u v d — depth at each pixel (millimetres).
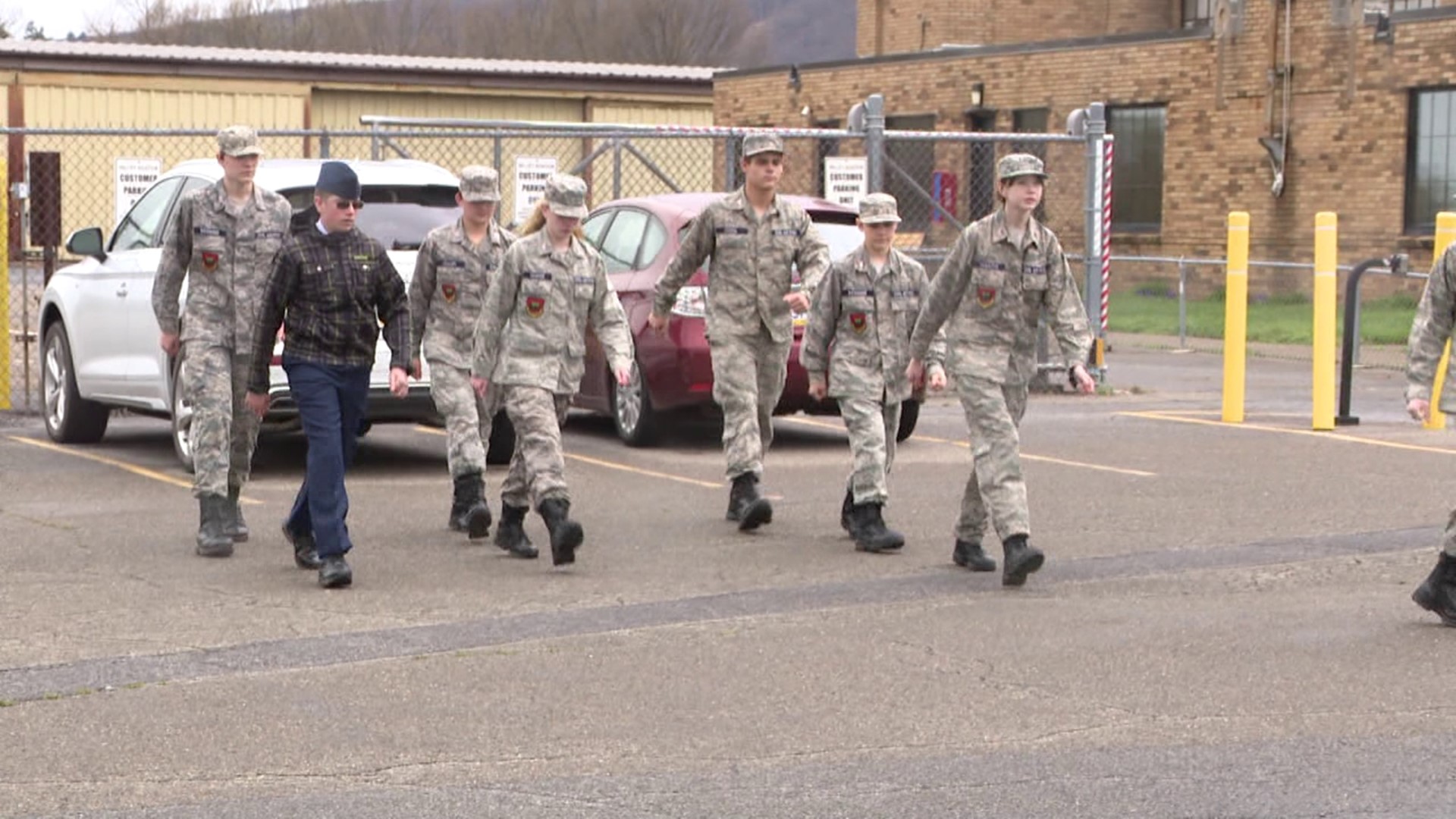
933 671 12133
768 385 17484
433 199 20656
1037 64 53969
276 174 20016
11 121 57062
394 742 10570
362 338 14836
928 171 57250
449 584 14961
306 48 112688
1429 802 9453
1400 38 45562
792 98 60844
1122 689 11688
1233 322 25734
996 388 14938
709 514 18266
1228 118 49438
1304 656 12484
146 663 12336
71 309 22578
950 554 16281
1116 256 46281
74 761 10188
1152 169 51906
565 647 12812
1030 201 14758
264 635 13141
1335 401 29281
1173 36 50594
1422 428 25250
